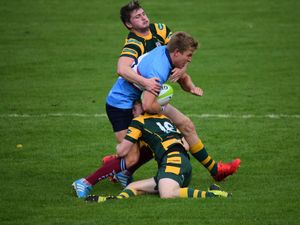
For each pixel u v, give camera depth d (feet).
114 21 237.45
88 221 66.28
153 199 73.97
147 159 82.07
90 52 193.98
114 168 77.77
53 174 88.28
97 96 143.74
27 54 189.98
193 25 230.48
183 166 75.97
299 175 86.22
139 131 77.92
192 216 67.26
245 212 68.54
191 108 132.36
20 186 81.61
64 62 181.16
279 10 251.80
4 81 158.61
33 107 132.98
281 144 103.65
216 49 197.16
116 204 72.13
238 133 111.55
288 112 126.62
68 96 143.43
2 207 71.92
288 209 69.67
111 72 169.89
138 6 83.15
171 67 78.28
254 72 167.32
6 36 213.87
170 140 77.61
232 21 235.61
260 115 124.67
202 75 165.78
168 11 251.60
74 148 103.19
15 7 257.75
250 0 271.08
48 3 266.16
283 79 158.20
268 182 82.84
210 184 83.61
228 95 143.43
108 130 115.24
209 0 271.49
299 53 188.44
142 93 79.46
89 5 263.49
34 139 108.68
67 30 223.30
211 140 107.45
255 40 207.21
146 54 79.46
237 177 86.07
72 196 76.89
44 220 66.95
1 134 111.86
